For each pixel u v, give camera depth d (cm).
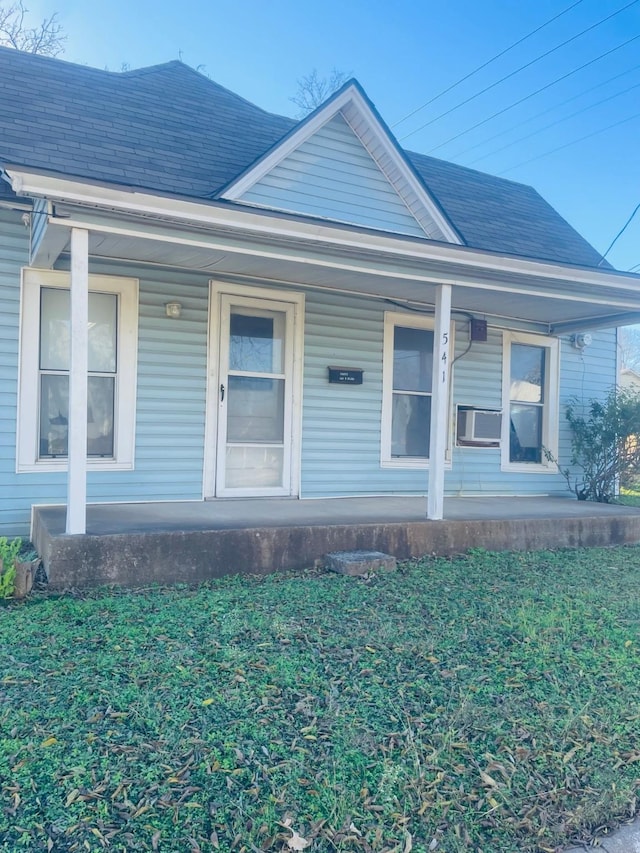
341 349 817
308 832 229
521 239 966
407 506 755
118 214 505
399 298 840
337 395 817
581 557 675
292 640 392
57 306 659
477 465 945
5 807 228
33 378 643
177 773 252
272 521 595
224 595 478
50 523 545
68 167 609
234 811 234
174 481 717
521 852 234
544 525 712
